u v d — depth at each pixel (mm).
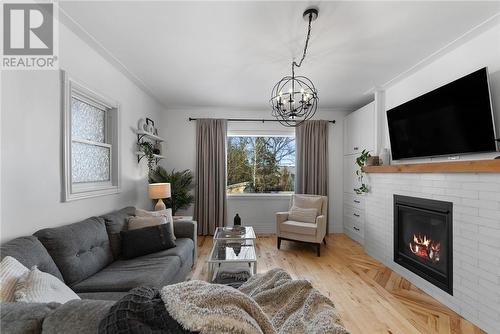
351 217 4500
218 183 4707
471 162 1955
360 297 2377
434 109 2490
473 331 1867
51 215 1896
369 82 3363
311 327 1015
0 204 1505
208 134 4707
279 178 5055
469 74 2086
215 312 787
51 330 778
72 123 2266
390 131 3193
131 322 719
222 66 2879
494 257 1807
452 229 2182
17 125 1617
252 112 4863
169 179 4156
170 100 4285
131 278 1807
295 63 2764
